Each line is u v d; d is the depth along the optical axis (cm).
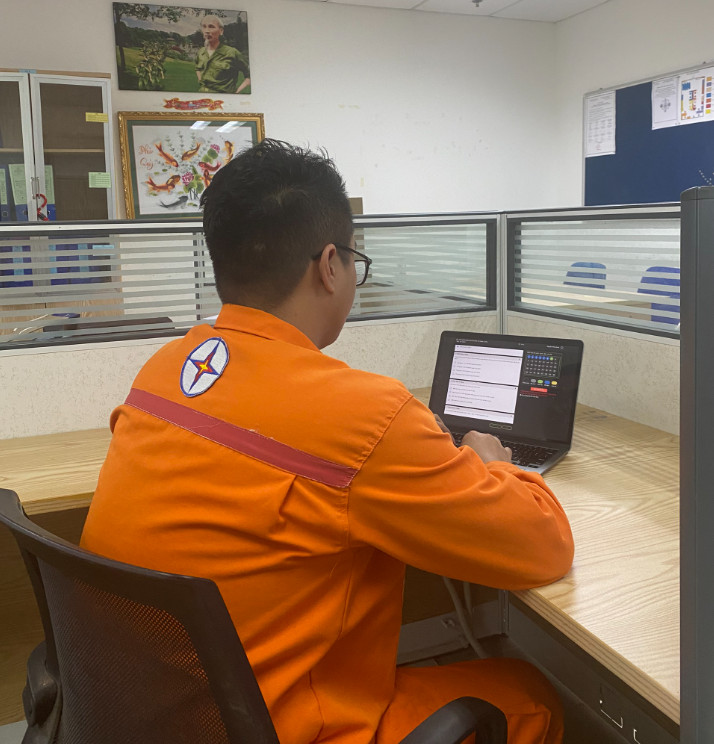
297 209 88
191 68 494
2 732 170
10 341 171
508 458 125
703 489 65
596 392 185
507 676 107
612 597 93
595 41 565
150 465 85
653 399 168
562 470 142
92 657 79
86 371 177
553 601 92
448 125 572
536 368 161
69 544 69
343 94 537
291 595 82
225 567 81
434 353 208
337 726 86
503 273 210
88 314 176
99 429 180
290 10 514
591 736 164
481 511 85
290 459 80
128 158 484
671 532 112
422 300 205
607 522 116
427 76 560
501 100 589
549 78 604
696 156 499
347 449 80
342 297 96
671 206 158
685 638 69
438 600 206
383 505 80
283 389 82
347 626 86
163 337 182
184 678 71
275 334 88
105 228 172
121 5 473
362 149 547
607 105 561
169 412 86
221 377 85
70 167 450
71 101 445
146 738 77
